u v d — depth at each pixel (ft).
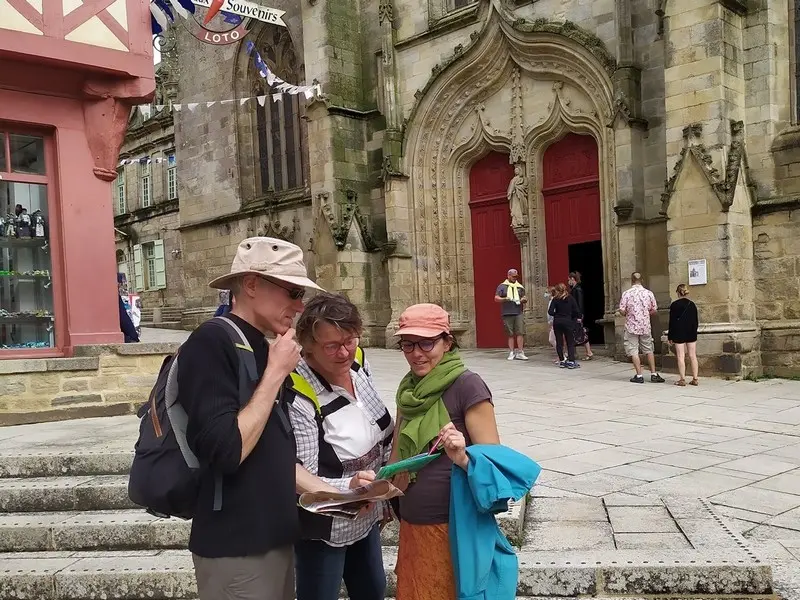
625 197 49.73
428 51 64.80
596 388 39.17
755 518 17.11
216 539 8.11
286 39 79.66
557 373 45.29
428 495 9.62
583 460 22.85
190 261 94.94
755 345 44.01
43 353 31.12
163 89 113.50
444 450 9.53
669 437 26.50
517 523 14.97
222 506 8.13
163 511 8.18
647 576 13.37
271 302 8.72
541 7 56.75
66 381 29.86
